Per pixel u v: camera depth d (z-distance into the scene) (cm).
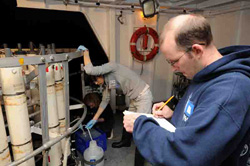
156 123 63
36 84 117
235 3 285
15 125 87
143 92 194
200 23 56
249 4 266
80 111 251
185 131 49
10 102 83
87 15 270
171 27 61
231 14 300
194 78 67
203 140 46
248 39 277
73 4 246
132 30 314
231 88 50
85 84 273
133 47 307
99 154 180
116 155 215
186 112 69
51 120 110
